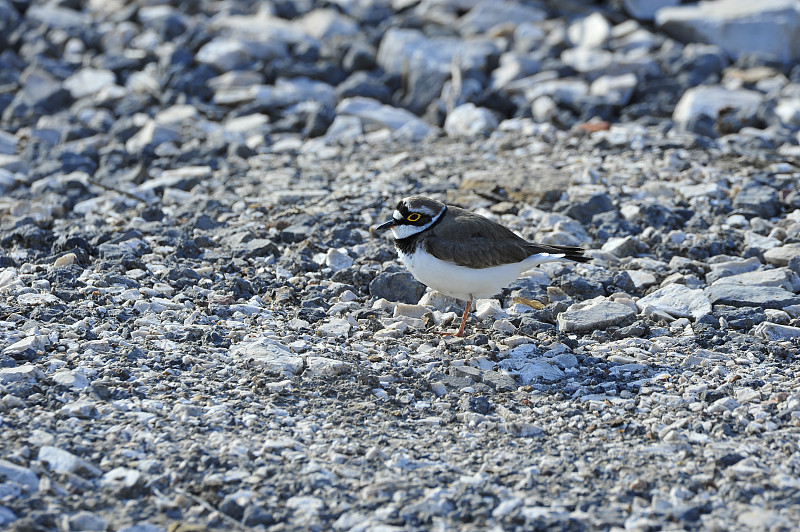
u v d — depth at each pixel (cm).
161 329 1120
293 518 764
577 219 1600
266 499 786
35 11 3034
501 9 2925
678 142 1989
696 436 908
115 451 843
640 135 2041
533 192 1681
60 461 811
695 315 1234
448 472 838
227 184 1803
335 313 1218
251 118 2303
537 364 1075
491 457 870
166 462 827
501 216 1612
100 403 927
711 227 1552
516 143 2041
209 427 898
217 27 2841
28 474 790
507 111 2397
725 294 1274
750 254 1444
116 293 1228
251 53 2673
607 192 1703
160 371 1012
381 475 828
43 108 2409
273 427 905
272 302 1251
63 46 2848
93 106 2384
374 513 770
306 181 1828
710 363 1083
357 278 1332
